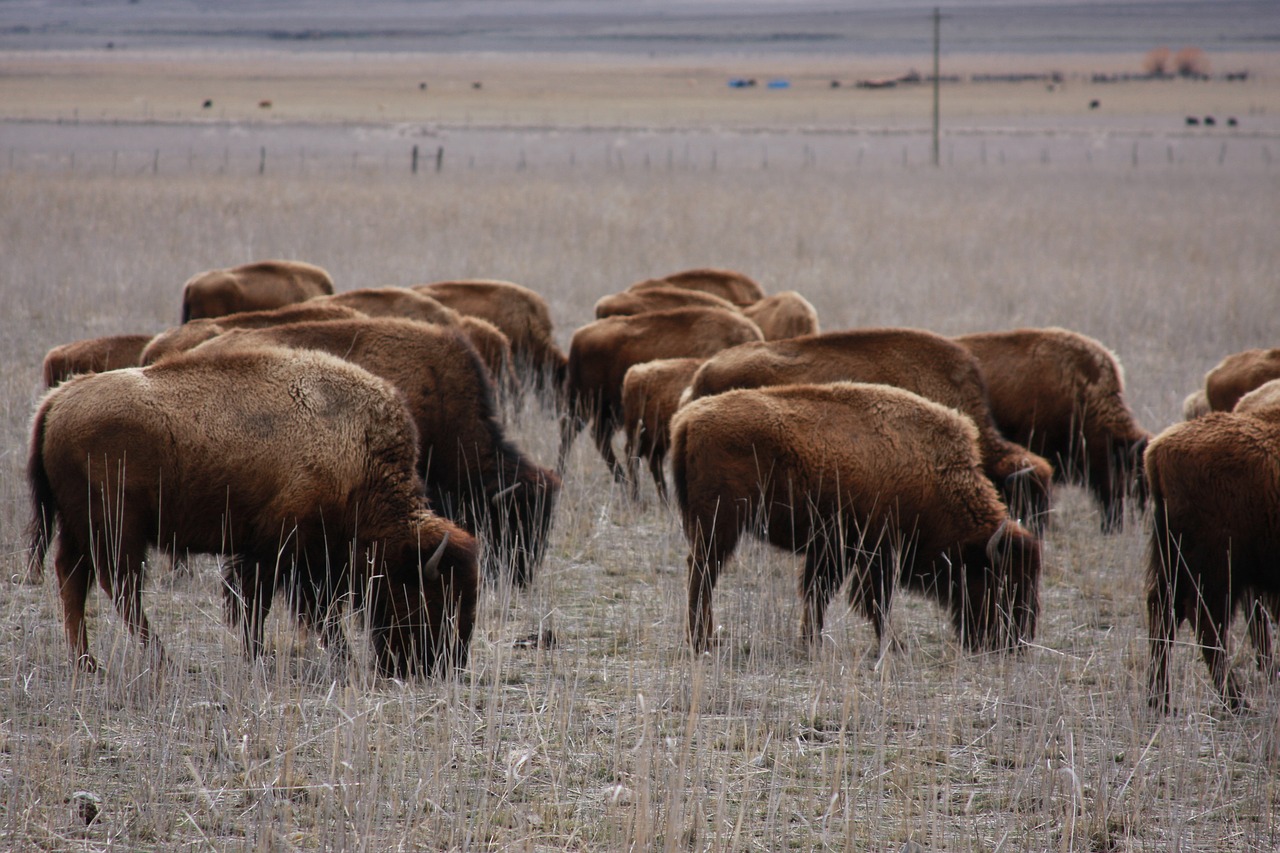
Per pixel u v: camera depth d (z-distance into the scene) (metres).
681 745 16.16
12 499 24.31
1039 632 21.27
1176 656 19.84
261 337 23.77
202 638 19.84
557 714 17.12
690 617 20.47
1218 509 18.09
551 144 190.50
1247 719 17.59
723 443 20.61
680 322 33.06
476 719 17.03
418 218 83.06
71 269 56.53
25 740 15.55
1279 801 15.53
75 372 30.14
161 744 15.41
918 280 62.28
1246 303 56.44
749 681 18.91
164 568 22.56
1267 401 21.08
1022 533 20.50
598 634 20.89
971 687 18.97
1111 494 28.72
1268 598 19.44
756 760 15.66
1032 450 29.97
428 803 14.62
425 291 38.09
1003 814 15.12
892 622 21.34
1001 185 130.75
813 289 59.03
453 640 18.28
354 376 19.41
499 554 22.88
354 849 13.38
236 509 18.53
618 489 30.44
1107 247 80.19
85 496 17.92
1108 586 24.27
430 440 23.94
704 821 14.52
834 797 14.23
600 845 13.99
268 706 16.38
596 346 33.34
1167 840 14.65
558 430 33.75
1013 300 57.72
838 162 165.00
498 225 81.00
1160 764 15.87
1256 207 109.81
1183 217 100.31
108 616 19.94
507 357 33.97
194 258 62.72
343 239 71.56
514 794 15.12
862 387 21.56
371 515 19.05
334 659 18.58
